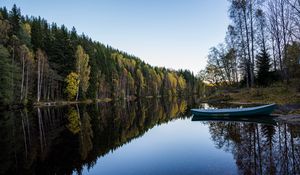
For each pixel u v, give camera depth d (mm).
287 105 19766
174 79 109312
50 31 58625
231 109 19359
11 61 35688
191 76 122875
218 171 6836
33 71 39969
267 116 17891
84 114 26844
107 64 70250
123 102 57719
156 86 95562
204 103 36594
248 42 28891
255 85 32406
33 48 47656
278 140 10219
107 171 7695
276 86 27219
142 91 87562
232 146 9758
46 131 15758
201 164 7609
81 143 12055
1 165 8672
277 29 27172
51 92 46344
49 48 49594
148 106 42562
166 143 11453
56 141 12594
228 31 31969
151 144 11422
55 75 45125
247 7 28406
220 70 43781
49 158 9445
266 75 31578
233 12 29500
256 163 7344
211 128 14945
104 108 36562
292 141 9914
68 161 8977
